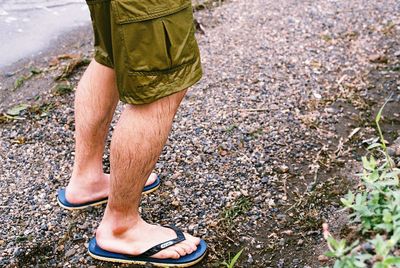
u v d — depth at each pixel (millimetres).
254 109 2467
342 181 2082
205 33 3039
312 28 3039
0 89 2697
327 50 2854
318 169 2143
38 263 1845
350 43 2902
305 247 1842
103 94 1872
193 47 1583
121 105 2539
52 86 2695
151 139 1647
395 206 1540
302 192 2047
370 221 1590
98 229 1834
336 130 2334
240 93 2570
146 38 1503
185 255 1802
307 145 2258
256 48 2895
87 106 1890
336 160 2178
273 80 2648
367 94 2533
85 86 1887
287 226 1922
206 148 2256
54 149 2318
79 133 1938
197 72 1610
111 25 1522
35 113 2518
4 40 3070
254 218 1956
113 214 1795
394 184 1605
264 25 3090
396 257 1364
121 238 1812
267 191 2061
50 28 3193
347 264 1431
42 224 1971
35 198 2076
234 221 1949
